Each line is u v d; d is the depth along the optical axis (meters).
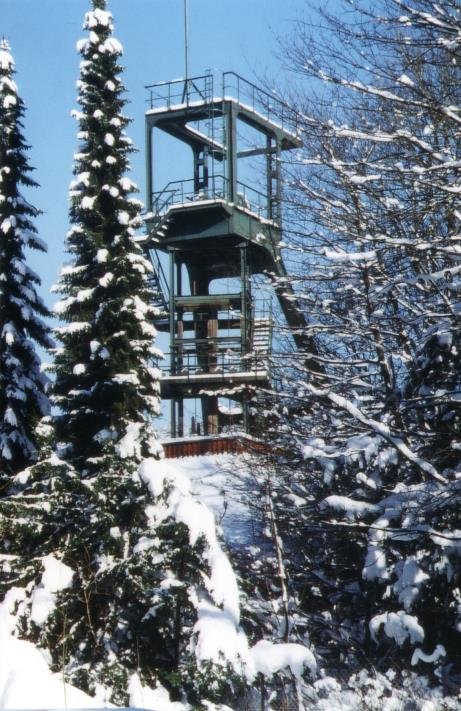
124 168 56.38
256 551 48.59
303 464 51.41
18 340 60.91
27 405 61.53
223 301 84.06
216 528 41.09
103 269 54.12
